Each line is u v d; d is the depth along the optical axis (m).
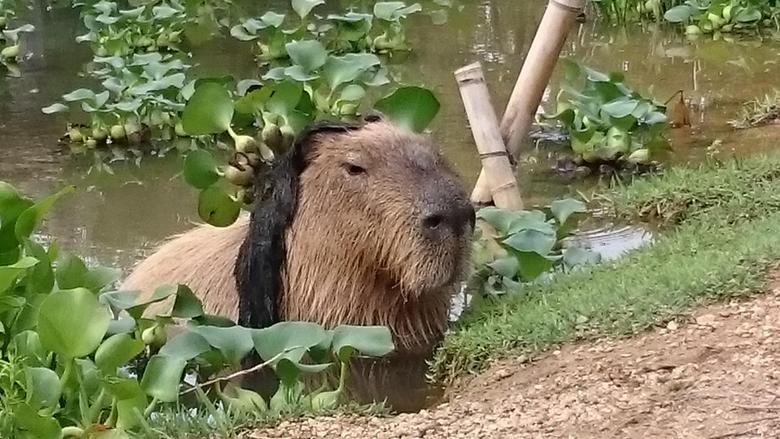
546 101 10.28
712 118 9.72
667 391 4.80
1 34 12.96
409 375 5.88
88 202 8.64
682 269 5.96
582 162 8.89
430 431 4.71
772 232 6.39
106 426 4.51
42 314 4.65
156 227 8.08
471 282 6.57
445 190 5.91
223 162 9.23
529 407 4.89
